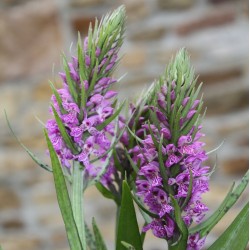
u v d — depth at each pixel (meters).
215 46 4.41
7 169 4.73
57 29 4.60
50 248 4.75
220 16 4.42
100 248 1.15
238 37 4.38
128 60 4.53
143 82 4.52
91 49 1.05
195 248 1.03
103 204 4.66
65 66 1.05
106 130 1.11
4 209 4.77
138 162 1.08
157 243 4.52
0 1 4.65
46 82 4.64
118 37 1.07
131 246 0.98
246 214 1.04
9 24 4.65
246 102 4.39
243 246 1.03
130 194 1.04
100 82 1.06
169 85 1.02
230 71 4.39
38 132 4.68
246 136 4.39
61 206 1.01
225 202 1.04
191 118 1.02
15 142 4.71
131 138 1.13
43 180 4.71
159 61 4.50
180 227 0.99
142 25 4.51
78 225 1.05
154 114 1.02
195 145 1.03
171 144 1.01
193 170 1.02
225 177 4.39
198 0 4.45
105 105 1.06
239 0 4.37
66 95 1.06
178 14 4.48
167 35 4.49
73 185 1.06
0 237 4.79
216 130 4.41
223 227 4.32
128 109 1.16
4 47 4.67
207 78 4.43
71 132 1.04
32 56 4.64
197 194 1.02
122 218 1.05
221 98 4.40
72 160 1.08
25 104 4.69
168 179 1.02
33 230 4.76
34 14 4.62
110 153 1.09
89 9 4.55
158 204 1.02
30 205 4.75
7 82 4.69
